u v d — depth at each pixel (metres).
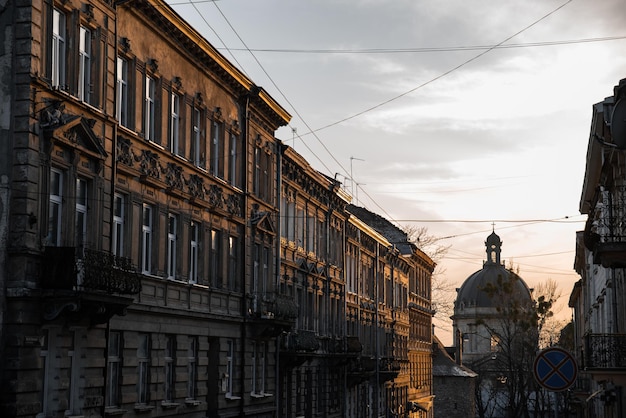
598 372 29.17
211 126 37.00
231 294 38.22
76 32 25.94
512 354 76.69
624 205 28.14
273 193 44.97
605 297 40.88
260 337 41.28
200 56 35.19
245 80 39.75
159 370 31.03
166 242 32.06
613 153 30.02
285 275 47.00
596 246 26.72
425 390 95.94
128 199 29.17
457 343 127.06
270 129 44.88
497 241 164.62
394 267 79.19
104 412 26.59
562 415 89.94
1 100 23.50
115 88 28.23
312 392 51.72
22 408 22.55
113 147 27.73
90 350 25.95
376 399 67.81
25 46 23.59
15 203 23.19
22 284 22.94
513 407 71.06
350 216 60.62
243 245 39.97
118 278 25.08
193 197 34.09
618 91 25.56
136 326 29.33
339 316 58.97
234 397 38.06
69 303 23.39
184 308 33.00
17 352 22.72
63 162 24.94
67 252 23.52
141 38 30.58
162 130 32.06
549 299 71.50
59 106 24.69
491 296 74.44
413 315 89.06
